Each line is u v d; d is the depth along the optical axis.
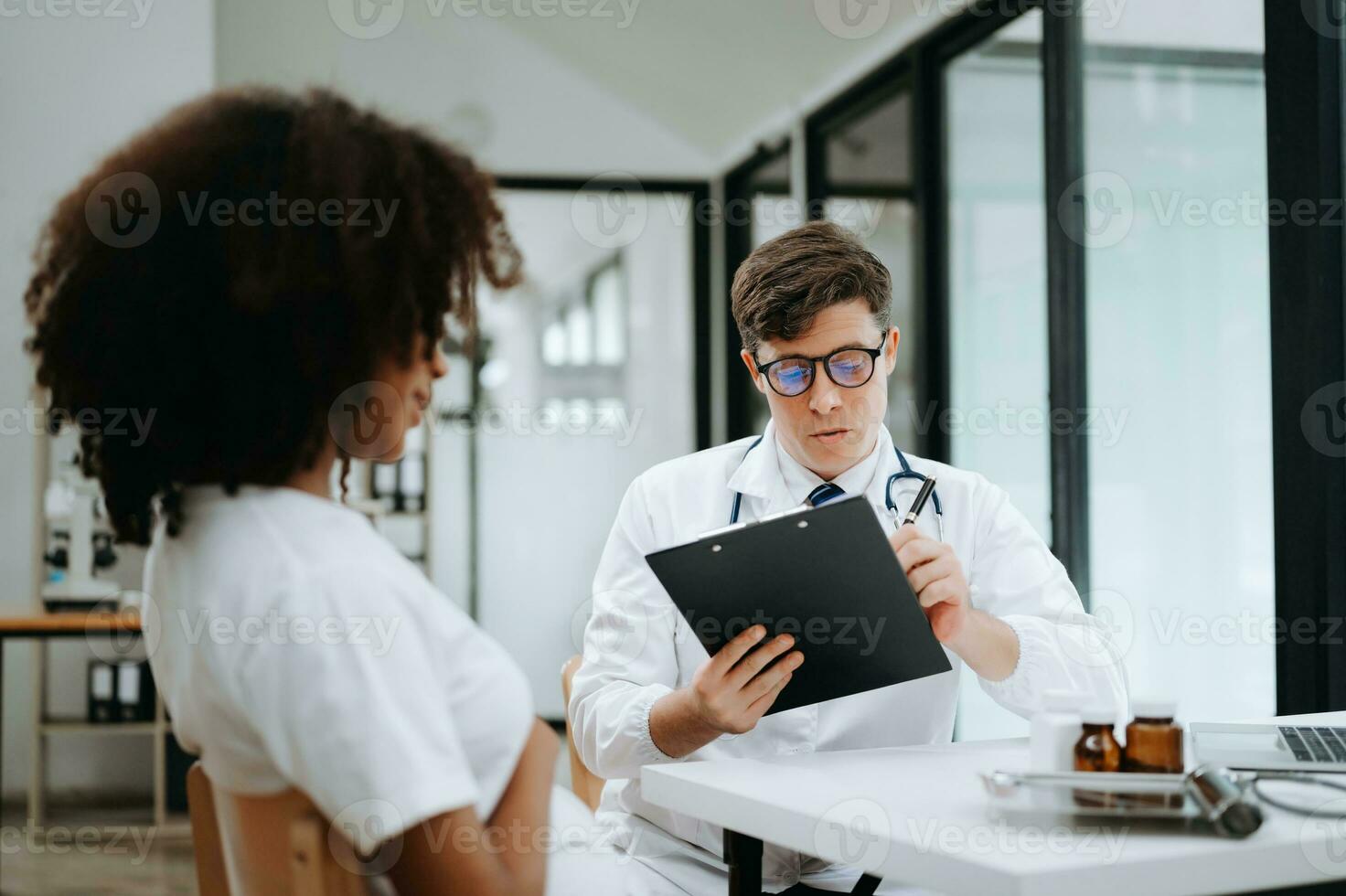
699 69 4.84
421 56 4.96
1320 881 0.95
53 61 4.02
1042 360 3.25
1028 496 3.34
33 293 0.78
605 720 1.50
